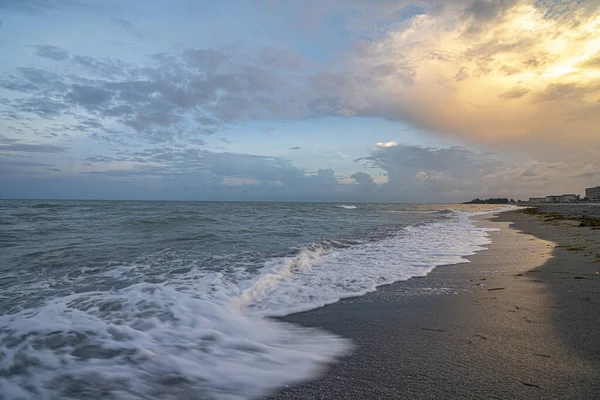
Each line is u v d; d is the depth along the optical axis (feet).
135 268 21.30
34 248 28.12
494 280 19.01
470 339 10.75
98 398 7.23
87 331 10.62
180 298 14.64
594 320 12.10
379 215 103.19
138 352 9.39
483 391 7.61
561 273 19.93
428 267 23.13
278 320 13.10
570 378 8.11
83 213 75.20
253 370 8.70
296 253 26.94
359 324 12.50
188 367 8.70
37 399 7.14
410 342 10.68
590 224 53.11
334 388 7.88
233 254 26.61
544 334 10.93
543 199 495.00
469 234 45.50
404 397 7.46
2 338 9.96
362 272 21.53
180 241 33.60
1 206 102.78
